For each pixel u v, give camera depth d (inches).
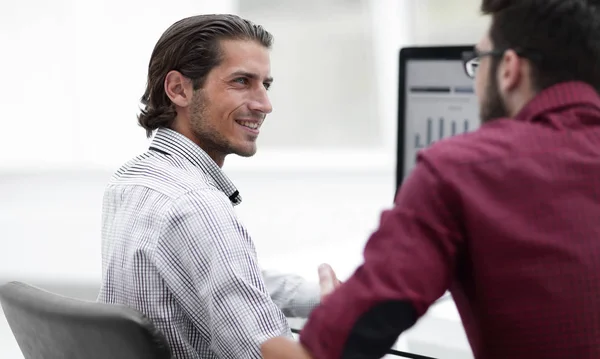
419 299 35.7
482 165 37.0
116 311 45.7
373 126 189.6
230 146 59.0
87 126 187.8
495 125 39.2
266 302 50.2
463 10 175.3
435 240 36.6
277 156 194.7
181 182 54.1
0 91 182.7
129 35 184.2
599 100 39.1
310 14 185.8
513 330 36.7
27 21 179.8
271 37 60.9
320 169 190.9
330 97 189.8
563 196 36.6
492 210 36.3
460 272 38.7
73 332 47.9
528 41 38.5
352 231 168.6
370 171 189.3
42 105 185.2
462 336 63.2
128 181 56.3
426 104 77.0
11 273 173.9
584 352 36.2
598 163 37.1
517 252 36.2
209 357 54.0
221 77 57.8
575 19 37.9
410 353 58.3
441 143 38.6
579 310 36.1
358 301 35.7
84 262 176.1
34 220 181.9
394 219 37.0
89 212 184.1
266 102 59.3
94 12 182.1
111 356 47.1
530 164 36.9
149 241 52.4
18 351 140.3
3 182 186.9
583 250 36.1
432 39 180.5
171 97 58.4
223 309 49.9
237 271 50.3
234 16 59.9
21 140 185.2
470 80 74.1
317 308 37.6
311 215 181.0
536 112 38.6
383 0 180.4
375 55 185.3
